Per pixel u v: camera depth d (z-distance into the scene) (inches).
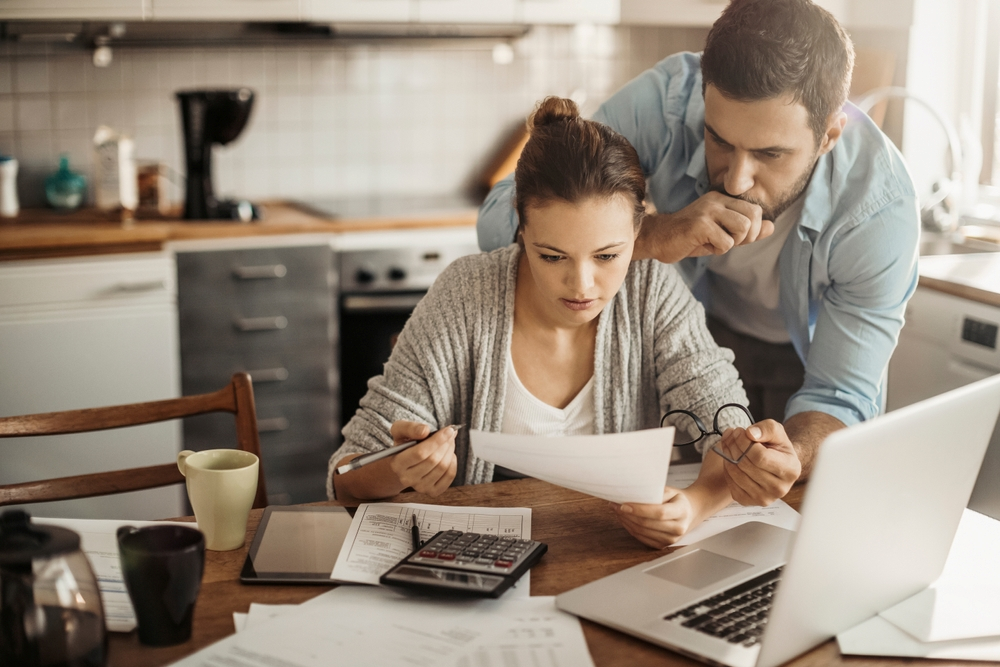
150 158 119.7
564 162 41.6
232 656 31.5
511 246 52.6
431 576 36.1
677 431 53.2
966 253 98.6
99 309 98.1
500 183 59.5
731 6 47.3
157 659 31.9
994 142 115.8
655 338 52.4
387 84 128.8
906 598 36.7
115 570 37.9
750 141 47.0
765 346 67.6
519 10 116.3
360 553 39.1
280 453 110.2
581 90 136.9
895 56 113.2
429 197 130.6
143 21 107.3
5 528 30.5
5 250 94.5
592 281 43.6
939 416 32.6
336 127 127.8
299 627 33.4
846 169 55.0
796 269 58.5
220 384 106.3
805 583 30.6
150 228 101.0
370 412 48.8
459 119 133.0
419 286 113.0
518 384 50.7
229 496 39.2
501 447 37.6
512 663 31.3
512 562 37.4
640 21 120.3
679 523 40.1
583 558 39.6
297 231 106.4
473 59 131.7
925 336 87.7
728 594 35.8
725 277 65.4
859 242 54.8
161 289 100.1
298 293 107.7
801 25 45.0
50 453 96.6
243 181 125.0
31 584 29.1
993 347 79.7
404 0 112.0
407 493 46.3
